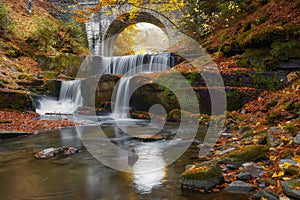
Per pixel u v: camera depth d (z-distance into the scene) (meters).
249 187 3.37
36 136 7.79
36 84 13.45
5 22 16.73
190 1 16.16
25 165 4.96
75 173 4.45
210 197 3.30
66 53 17.67
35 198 3.49
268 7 11.93
